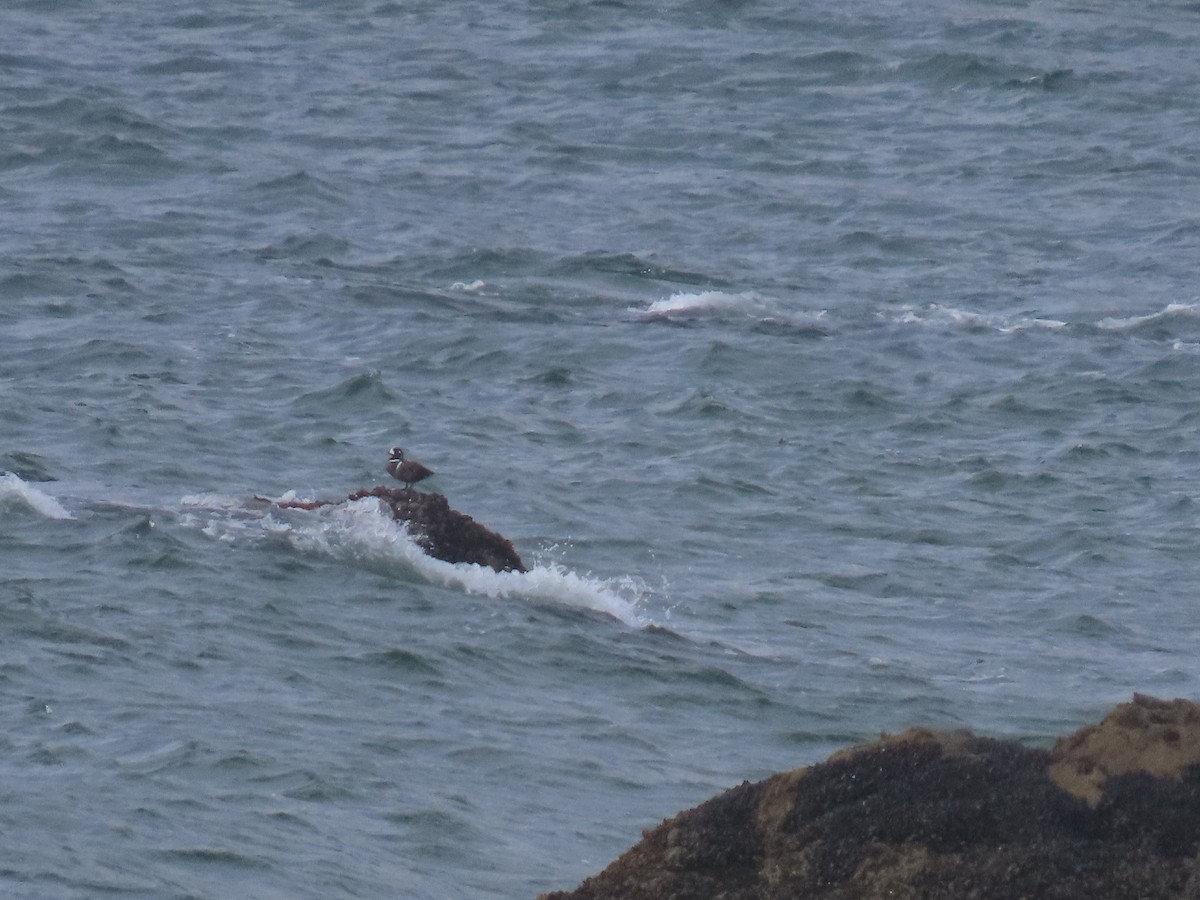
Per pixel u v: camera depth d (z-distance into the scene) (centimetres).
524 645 6994
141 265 13675
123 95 19150
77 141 17188
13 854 4725
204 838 4966
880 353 12712
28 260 13425
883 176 18100
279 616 6975
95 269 13362
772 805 4103
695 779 5897
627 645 7169
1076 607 8306
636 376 11950
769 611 7919
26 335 11681
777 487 9988
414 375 11638
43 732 5644
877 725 6575
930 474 10438
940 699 6919
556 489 9581
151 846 4881
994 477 10381
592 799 5638
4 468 8812
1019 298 14250
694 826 4122
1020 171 18438
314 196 16075
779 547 8950
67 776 5312
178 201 15738
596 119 19612
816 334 13038
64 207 15275
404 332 12456
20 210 15100
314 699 6225
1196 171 18588
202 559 7469
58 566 7269
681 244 15362
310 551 7688
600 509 9300
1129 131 19988
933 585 8538
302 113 19125
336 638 6831
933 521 9588
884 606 8175
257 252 14300
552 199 16675
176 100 19212
